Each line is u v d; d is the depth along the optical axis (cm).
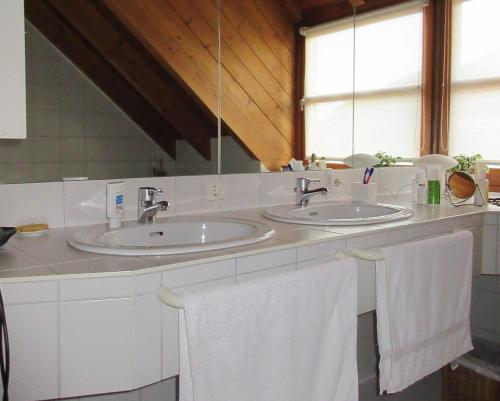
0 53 97
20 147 134
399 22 232
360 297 135
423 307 141
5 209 127
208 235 149
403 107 235
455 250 150
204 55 171
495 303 225
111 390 93
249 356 98
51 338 90
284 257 117
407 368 138
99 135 148
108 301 91
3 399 84
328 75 209
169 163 161
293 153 197
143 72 157
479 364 185
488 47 225
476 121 232
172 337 99
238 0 180
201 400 92
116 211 138
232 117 178
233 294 94
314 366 111
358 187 202
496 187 228
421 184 206
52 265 96
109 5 150
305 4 201
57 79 140
